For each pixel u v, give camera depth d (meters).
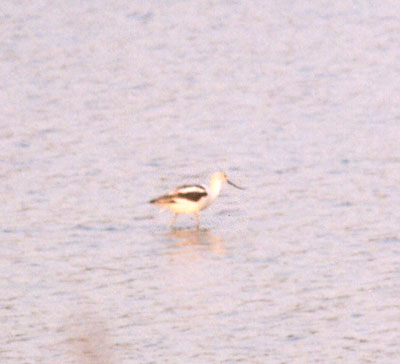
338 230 34.88
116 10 69.94
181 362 25.98
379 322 28.03
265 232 35.06
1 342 27.34
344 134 45.41
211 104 50.59
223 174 36.19
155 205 37.88
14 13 69.19
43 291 30.59
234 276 31.42
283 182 39.94
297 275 31.36
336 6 70.25
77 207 37.69
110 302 29.73
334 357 26.12
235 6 70.75
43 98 52.16
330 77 54.75
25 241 34.59
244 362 25.95
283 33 64.19
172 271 31.92
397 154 42.59
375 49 60.00
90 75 56.12
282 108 49.62
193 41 62.78
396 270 31.44
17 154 43.84
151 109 50.00
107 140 45.44
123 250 33.75
